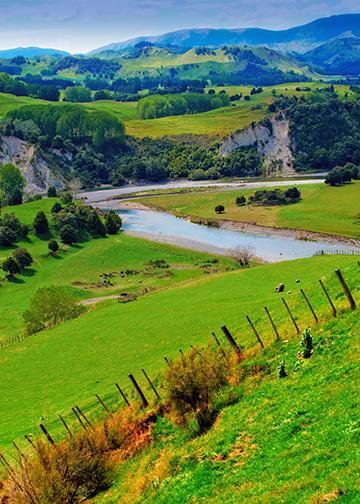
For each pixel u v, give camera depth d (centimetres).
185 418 3634
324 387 2989
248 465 2608
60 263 13588
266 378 3581
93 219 16238
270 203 19112
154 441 3650
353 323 3547
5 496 3173
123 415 4053
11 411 5519
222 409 3491
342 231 15012
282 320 4441
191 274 12412
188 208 19900
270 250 14188
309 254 13512
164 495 2784
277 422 2897
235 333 4891
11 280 12406
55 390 5819
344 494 1834
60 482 3147
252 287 8219
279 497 2055
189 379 3544
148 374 5012
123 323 7675
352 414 2492
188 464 3033
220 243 15250
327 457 2220
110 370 5906
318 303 4328
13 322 9956
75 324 8319
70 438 3678
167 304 8256
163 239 15900
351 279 4350
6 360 7250
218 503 2361
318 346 3519
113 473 3438
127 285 11806
